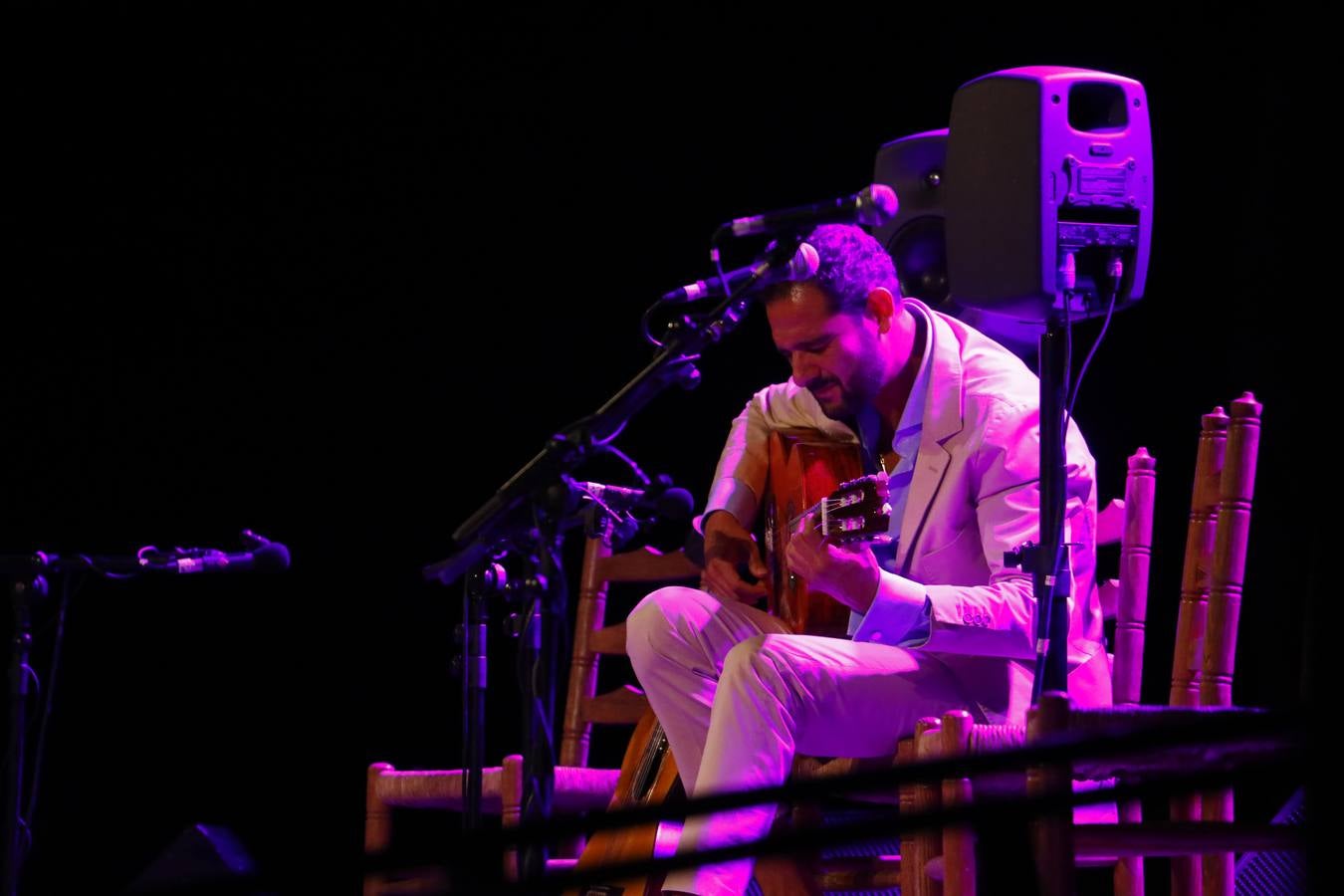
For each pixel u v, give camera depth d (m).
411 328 11.80
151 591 11.73
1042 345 6.17
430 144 11.70
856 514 6.00
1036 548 5.87
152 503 11.73
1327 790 3.80
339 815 11.59
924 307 6.89
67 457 11.69
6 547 11.55
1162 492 9.66
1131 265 6.21
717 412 11.09
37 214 11.66
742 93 11.04
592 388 11.52
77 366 11.71
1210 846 5.48
